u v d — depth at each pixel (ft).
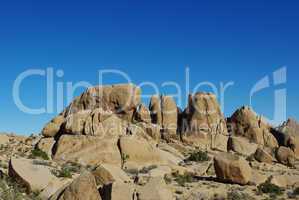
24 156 160.56
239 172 126.72
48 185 83.20
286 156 192.95
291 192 123.85
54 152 171.83
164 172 135.74
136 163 162.50
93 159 161.48
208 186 122.21
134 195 74.08
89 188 69.51
